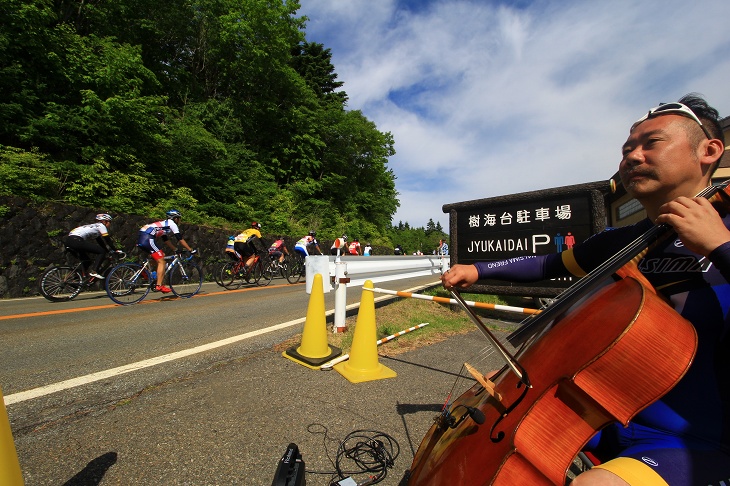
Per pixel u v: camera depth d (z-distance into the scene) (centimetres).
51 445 179
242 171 1606
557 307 105
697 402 84
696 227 75
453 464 96
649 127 101
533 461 81
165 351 335
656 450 81
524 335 112
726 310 85
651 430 89
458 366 321
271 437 194
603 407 81
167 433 193
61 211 804
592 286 97
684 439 83
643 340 79
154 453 175
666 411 87
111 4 1323
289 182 2131
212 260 1130
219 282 892
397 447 190
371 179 2830
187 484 153
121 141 1112
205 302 652
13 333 404
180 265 750
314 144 2156
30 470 158
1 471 86
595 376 82
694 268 92
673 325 80
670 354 78
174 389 251
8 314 516
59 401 228
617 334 83
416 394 256
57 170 890
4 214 710
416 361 333
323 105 2616
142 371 280
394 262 617
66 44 1020
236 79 1900
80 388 248
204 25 1716
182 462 168
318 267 398
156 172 1252
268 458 174
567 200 464
